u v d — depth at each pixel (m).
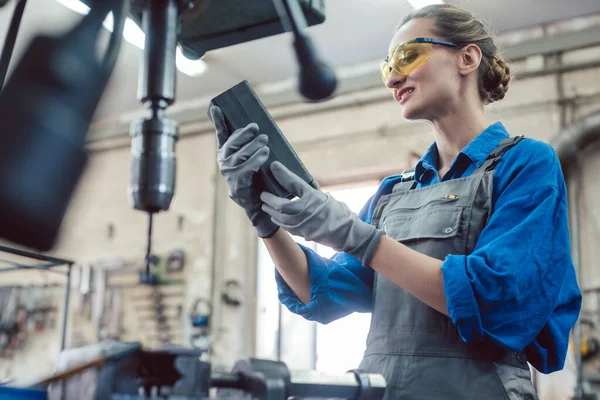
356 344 6.04
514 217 1.31
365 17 5.69
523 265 1.22
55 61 0.75
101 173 7.67
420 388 1.29
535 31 5.77
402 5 5.46
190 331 6.73
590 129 5.20
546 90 5.61
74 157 0.74
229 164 1.24
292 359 6.27
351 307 1.57
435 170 1.56
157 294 6.97
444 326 1.32
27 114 0.72
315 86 1.04
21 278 7.62
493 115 5.73
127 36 5.21
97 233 7.51
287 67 6.51
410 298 1.38
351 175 6.34
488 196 1.38
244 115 1.27
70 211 0.74
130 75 6.26
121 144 7.65
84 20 0.80
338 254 1.67
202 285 6.83
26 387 0.81
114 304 7.16
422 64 1.49
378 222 1.58
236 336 6.55
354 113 6.45
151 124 1.11
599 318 5.07
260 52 6.25
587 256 5.23
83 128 0.76
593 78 5.49
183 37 1.35
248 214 1.39
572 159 5.36
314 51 1.04
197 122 7.23
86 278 7.35
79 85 0.76
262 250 6.74
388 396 1.32
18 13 1.00
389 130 6.26
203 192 7.08
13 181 0.70
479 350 1.29
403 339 1.36
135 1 1.14
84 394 0.77
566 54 5.61
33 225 0.71
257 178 1.31
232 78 6.79
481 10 5.52
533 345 1.36
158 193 1.10
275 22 1.28
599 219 5.24
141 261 7.20
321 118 6.59
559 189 1.36
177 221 7.11
